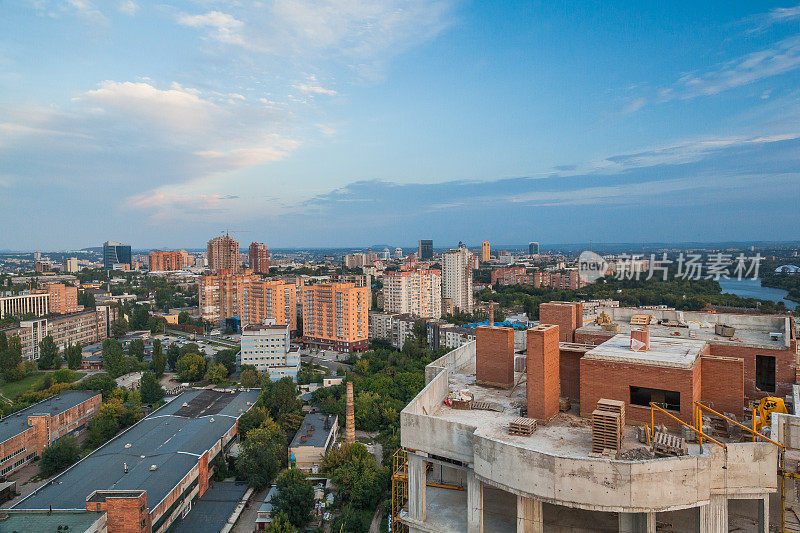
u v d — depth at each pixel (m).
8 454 105.56
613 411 35.47
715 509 33.38
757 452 33.31
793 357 46.69
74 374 168.12
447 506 42.62
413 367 169.12
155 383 151.25
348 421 112.44
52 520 70.75
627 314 68.62
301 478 95.00
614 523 38.84
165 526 81.81
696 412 37.88
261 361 188.50
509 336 50.91
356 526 84.62
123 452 100.56
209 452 101.62
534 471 33.00
